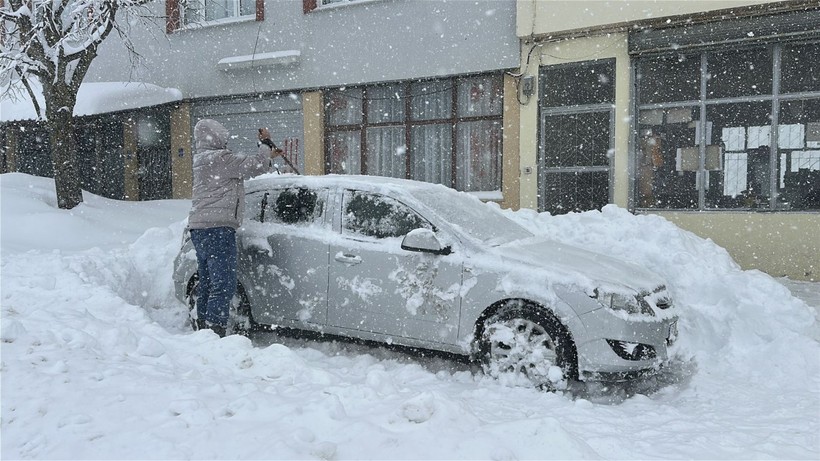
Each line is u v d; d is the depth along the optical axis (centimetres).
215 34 1408
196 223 519
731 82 939
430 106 1211
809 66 887
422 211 500
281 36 1336
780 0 868
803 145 896
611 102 1029
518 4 1073
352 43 1260
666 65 985
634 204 1015
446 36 1164
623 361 430
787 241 898
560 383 436
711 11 912
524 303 454
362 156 1287
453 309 468
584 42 1035
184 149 1475
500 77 1138
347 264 508
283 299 536
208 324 518
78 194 1038
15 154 1688
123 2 1072
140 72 1516
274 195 567
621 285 445
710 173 964
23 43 1025
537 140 1091
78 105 1339
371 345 512
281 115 1362
